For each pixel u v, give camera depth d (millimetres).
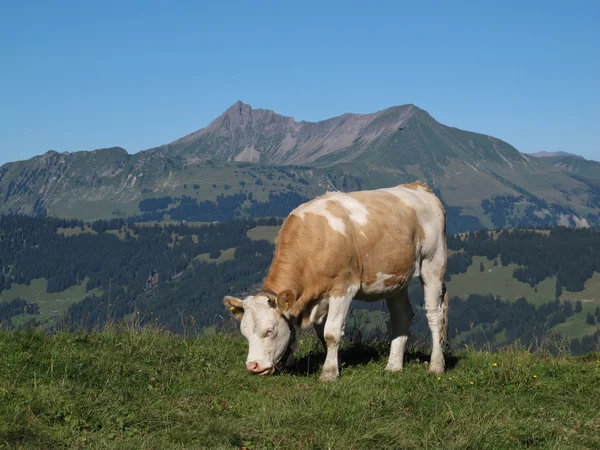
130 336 5930
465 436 4348
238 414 4652
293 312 5469
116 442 4156
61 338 5707
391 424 4473
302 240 5602
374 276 5801
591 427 4555
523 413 4777
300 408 4664
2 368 4797
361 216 5770
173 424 4406
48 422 4270
